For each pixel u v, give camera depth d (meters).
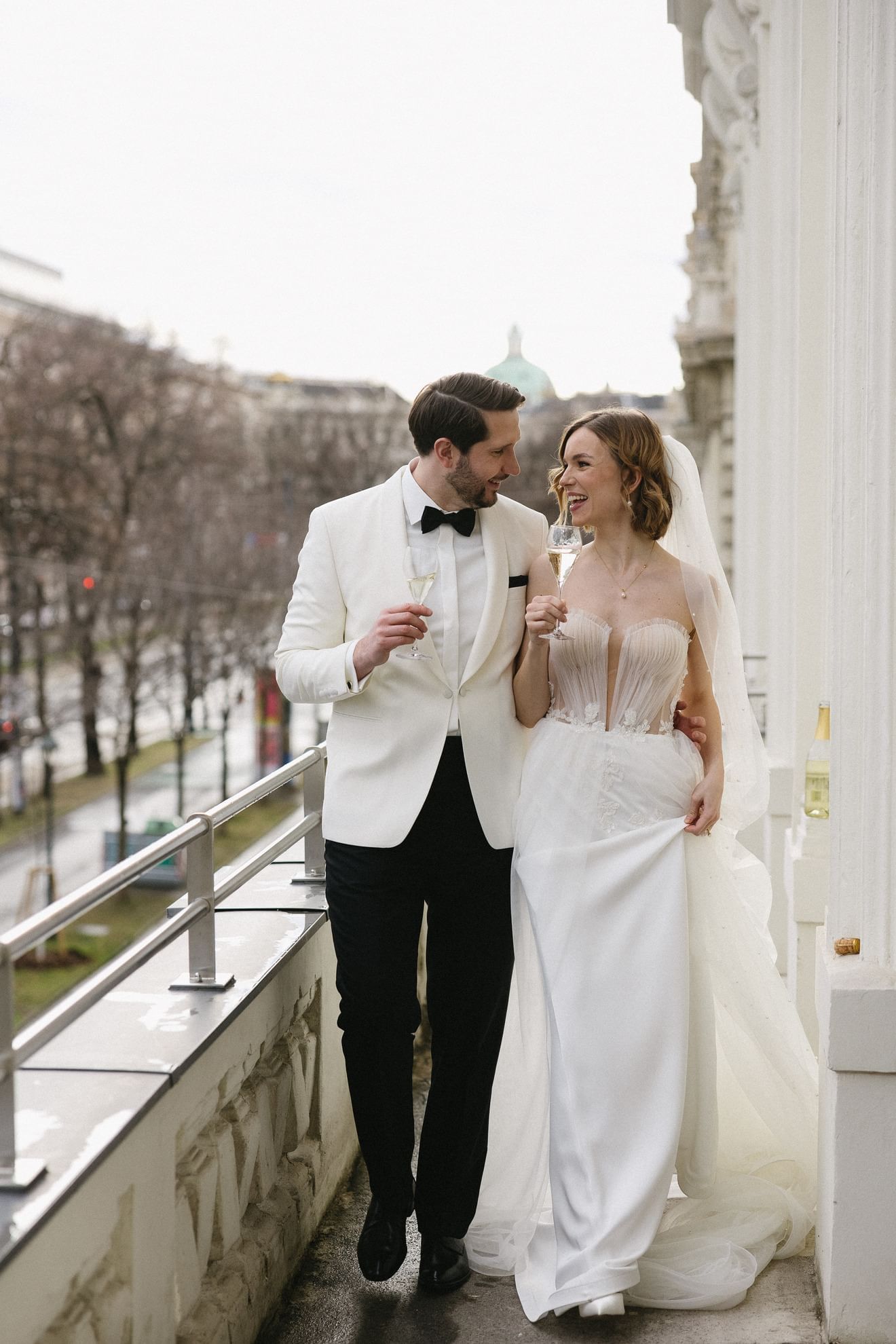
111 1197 2.19
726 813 3.59
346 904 3.15
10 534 33.88
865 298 3.10
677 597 3.39
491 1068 3.29
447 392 3.10
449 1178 3.28
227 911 3.81
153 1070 2.45
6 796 39.62
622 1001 3.22
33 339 35.56
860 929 3.11
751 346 9.95
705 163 14.96
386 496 3.25
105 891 2.29
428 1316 3.14
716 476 19.08
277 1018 3.32
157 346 37.66
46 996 24.16
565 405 53.62
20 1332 1.87
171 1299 2.51
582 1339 3.00
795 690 5.48
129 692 32.72
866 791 3.01
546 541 3.44
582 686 3.35
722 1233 3.31
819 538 5.37
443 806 3.16
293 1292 3.28
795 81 6.23
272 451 48.31
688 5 9.44
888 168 2.83
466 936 3.24
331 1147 3.91
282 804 41.00
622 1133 3.17
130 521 36.72
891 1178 2.87
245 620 38.22
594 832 3.29
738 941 3.46
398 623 2.95
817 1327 3.03
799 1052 3.57
